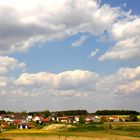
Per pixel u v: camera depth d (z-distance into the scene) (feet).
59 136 317.42
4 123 622.13
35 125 625.41
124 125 555.69
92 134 375.25
